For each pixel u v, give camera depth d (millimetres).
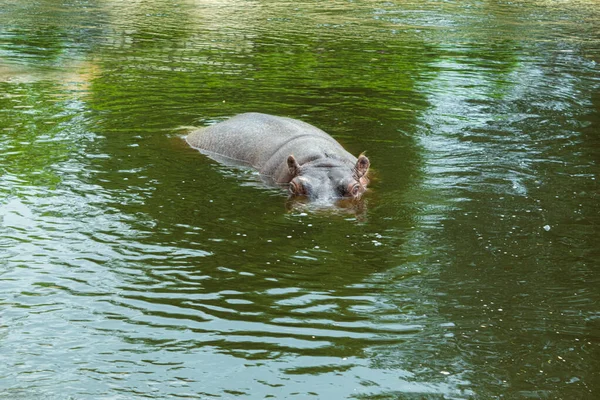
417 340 10406
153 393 9125
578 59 32438
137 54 31875
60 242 13133
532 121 22172
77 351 9953
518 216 14805
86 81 26375
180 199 15469
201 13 45562
